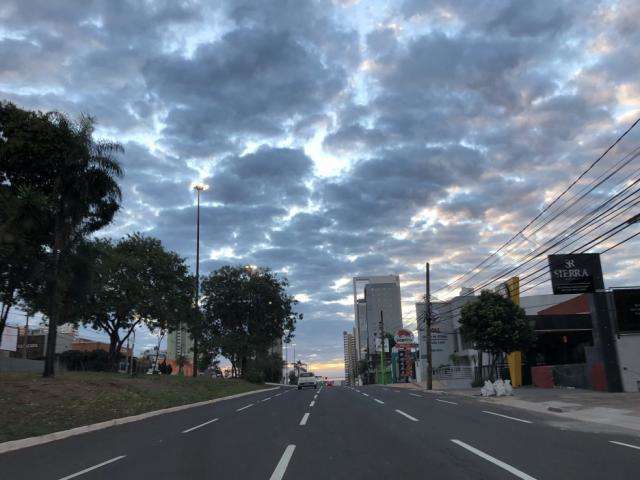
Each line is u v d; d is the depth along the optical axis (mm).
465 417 18250
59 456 11891
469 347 59469
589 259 30781
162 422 18969
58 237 25828
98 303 37750
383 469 9414
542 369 38562
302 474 9125
